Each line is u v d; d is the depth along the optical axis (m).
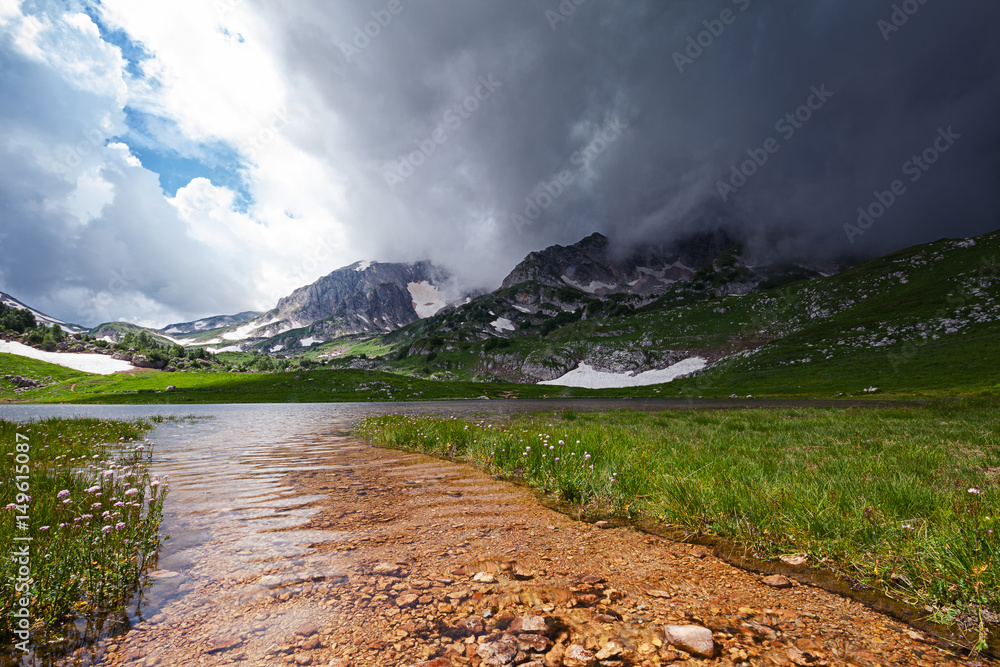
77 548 3.99
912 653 2.79
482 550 4.95
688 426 19.30
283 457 12.92
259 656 2.82
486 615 3.39
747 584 3.98
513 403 82.19
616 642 2.95
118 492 6.23
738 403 60.09
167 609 3.51
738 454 10.30
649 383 157.38
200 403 105.38
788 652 2.81
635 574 4.23
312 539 5.35
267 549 4.97
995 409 21.00
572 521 6.18
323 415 43.56
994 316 99.88
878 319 126.81
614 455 9.09
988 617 3.10
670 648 2.86
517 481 9.18
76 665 2.72
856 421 18.88
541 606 3.54
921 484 6.34
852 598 3.65
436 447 14.32
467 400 109.44
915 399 56.62
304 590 3.86
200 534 5.52
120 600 3.65
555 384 182.62
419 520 6.23
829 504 5.34
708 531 5.47
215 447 15.45
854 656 2.76
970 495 5.32
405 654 2.83
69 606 3.50
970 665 2.62
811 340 132.62
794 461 9.12
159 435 20.41
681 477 6.80
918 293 133.38
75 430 18.05
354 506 7.03
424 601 3.64
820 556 4.43
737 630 3.12
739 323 186.50
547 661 2.73
